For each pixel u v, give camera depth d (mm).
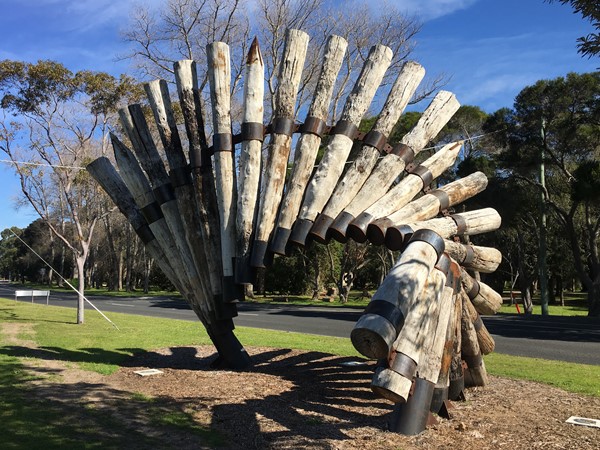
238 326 16906
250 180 7879
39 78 15289
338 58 7828
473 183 7422
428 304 5336
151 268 51344
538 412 6168
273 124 7887
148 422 5500
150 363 9016
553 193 30078
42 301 31281
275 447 4883
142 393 6746
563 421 5781
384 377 4938
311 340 12555
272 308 28312
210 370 8352
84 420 5492
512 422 5734
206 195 8195
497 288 44781
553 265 38906
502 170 28625
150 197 8641
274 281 42938
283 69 7938
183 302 31469
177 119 16328
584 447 4898
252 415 5832
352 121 7578
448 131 31250
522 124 26281
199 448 4801
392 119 7500
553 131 26344
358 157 7387
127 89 16078
